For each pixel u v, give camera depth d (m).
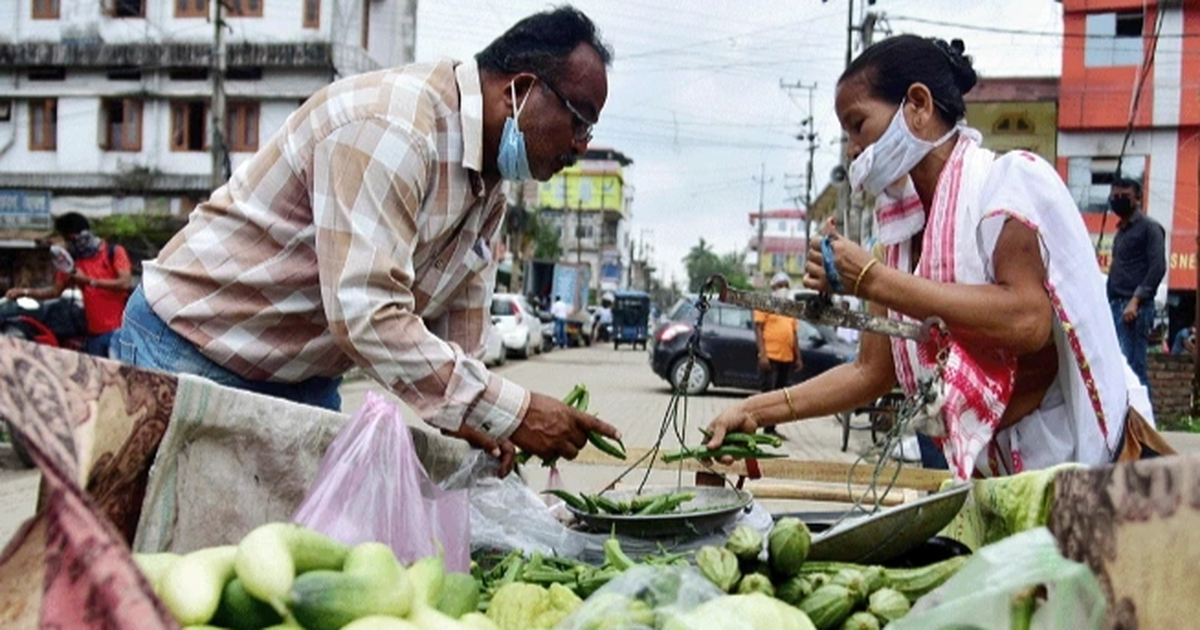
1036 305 2.18
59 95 29.33
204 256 2.37
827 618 1.54
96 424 1.31
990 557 1.26
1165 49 28.42
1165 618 1.07
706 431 2.73
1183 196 28.67
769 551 1.66
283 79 28.62
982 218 2.23
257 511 1.81
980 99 29.78
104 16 29.06
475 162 2.33
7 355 1.13
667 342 15.16
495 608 1.60
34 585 0.98
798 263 78.62
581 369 22.06
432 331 2.73
